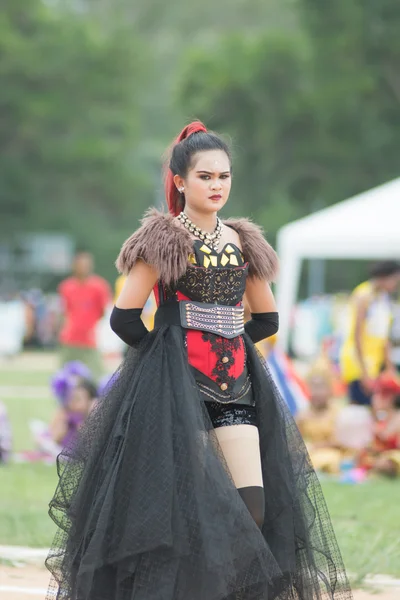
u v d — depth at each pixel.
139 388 8.97
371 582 11.92
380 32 87.94
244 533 8.54
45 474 20.36
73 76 104.75
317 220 31.92
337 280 98.50
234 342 9.33
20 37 103.25
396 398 21.53
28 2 105.50
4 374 48.34
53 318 69.62
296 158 91.19
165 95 140.50
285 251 32.06
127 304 9.25
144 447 8.72
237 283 9.41
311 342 53.12
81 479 9.09
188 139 9.50
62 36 104.69
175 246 9.05
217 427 9.18
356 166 90.50
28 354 65.44
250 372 9.47
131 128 110.62
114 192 109.38
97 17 147.88
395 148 89.00
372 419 21.50
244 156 94.31
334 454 21.25
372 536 14.25
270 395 9.40
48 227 106.19
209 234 9.48
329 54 89.19
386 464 20.73
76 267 29.39
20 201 104.19
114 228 114.06
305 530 9.19
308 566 9.15
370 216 31.05
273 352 22.97
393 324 24.31
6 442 22.02
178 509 8.54
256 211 95.50
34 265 99.81
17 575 12.09
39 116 101.38
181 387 8.90
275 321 9.94
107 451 8.97
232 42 96.56
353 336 21.94
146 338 9.34
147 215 9.46
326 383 22.17
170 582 8.40
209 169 9.33
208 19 158.12
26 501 16.95
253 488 8.96
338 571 9.40
